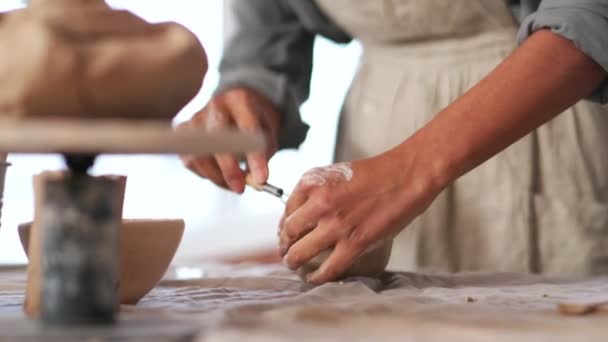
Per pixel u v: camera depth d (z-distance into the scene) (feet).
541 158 5.15
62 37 2.09
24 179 13.25
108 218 2.19
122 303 3.04
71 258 2.14
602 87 4.06
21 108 2.10
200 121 5.17
